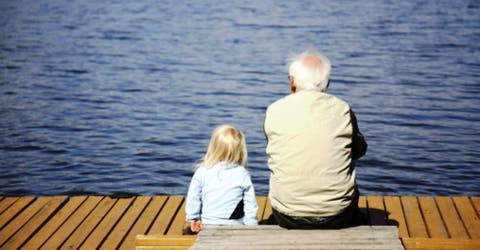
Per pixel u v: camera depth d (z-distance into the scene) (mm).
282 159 5215
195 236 5922
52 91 21422
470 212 7543
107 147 15406
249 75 23672
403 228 7113
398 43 30250
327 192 5137
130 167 13953
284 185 5211
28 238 6926
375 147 15250
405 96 20516
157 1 45375
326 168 5129
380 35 32344
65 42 31062
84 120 17844
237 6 42469
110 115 18375
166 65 25641
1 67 25453
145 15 39438
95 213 7641
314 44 29875
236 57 27078
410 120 17703
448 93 20984
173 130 16828
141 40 31391
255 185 12672
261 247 5102
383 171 13641
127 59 26953
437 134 16391
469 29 34156
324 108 5215
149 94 20922
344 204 5172
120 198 8117
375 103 19609
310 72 5332
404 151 14977
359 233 5285
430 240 5664
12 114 18484
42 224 7312
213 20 37094
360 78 23156
